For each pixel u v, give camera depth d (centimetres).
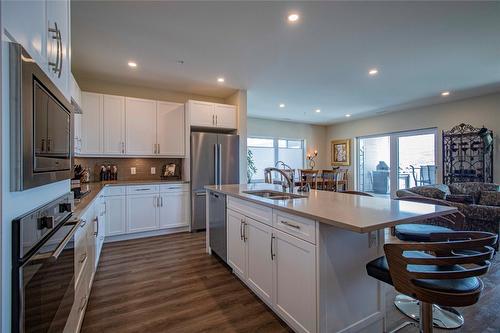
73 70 367
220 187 316
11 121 71
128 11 229
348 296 157
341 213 152
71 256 130
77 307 153
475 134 496
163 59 333
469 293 119
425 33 269
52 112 104
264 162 779
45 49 105
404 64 351
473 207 351
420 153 614
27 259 77
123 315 192
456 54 321
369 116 725
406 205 183
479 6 223
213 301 211
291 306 167
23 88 74
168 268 278
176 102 476
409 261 122
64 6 142
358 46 299
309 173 663
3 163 68
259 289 205
